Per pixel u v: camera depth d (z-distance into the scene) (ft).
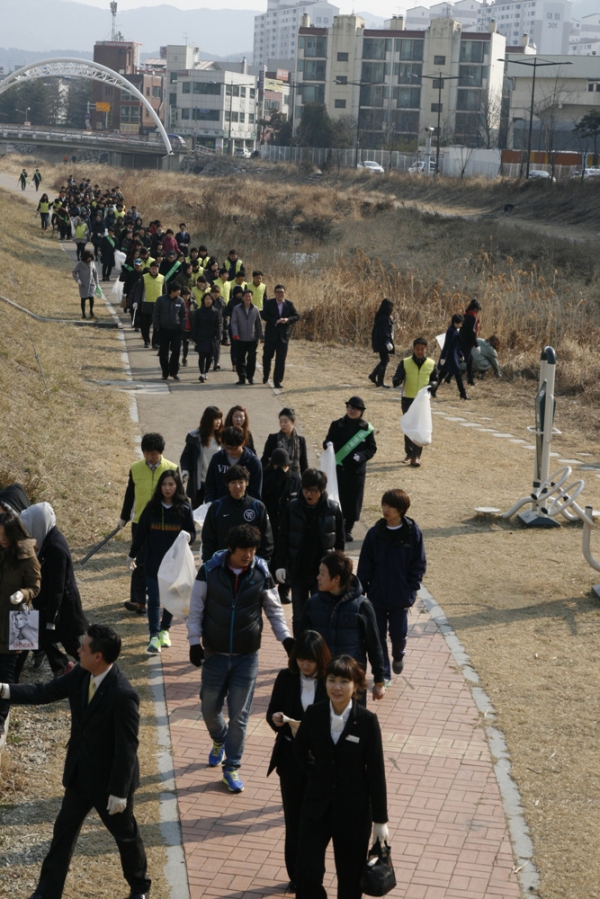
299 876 19.08
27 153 533.96
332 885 21.29
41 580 27.12
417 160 372.17
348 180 322.96
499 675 31.40
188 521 31.24
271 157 425.28
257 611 24.82
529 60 376.27
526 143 369.30
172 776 25.00
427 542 44.24
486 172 335.67
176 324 72.54
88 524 42.57
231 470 29.94
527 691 30.30
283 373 73.10
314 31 475.31
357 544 43.04
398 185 291.17
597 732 27.81
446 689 30.37
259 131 589.32
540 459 47.55
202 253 99.55
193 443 38.81
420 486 52.60
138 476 34.24
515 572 40.86
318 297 101.45
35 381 62.90
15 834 22.12
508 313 97.40
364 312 98.37
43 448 49.24
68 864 19.42
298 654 20.57
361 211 213.66
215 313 72.69
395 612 30.45
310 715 19.02
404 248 167.22
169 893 20.52
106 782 19.33
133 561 32.09
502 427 67.77
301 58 479.00
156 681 30.19
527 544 44.52
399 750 26.58
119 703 19.11
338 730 18.80
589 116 330.34
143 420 61.77
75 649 28.04
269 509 35.04
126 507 34.47
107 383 70.95
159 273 86.63
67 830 19.35
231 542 24.21
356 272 117.19
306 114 444.55
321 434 60.49
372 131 466.70
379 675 25.17
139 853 19.84
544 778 25.36
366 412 67.62
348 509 41.55
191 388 71.41
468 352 78.54
